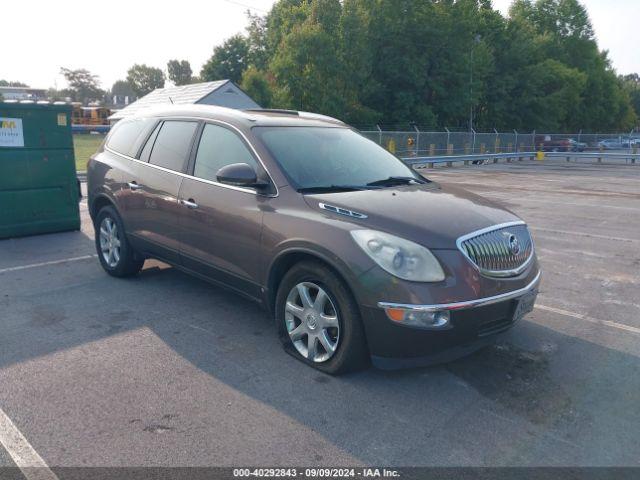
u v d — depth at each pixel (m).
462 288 3.35
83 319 4.66
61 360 3.88
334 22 39.06
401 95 42.78
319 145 4.60
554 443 3.05
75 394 3.42
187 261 4.80
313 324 3.78
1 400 3.33
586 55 64.56
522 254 3.83
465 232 3.52
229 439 2.99
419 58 43.25
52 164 7.77
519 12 66.12
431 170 23.84
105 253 5.98
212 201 4.43
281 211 3.90
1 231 7.46
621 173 23.59
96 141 30.16
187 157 4.84
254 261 4.11
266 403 3.37
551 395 3.58
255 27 57.62
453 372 3.86
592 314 5.13
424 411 3.34
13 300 5.11
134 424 3.11
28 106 7.43
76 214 8.13
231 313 4.87
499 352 4.21
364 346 3.55
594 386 3.72
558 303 5.44
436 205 3.85
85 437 2.98
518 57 52.53
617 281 6.25
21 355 3.95
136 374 3.70
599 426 3.24
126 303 5.08
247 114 4.77
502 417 3.30
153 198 5.05
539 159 34.41
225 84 34.56
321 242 3.57
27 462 2.76
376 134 25.42
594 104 64.38
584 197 13.98
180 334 4.38
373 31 41.78
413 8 42.16
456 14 43.97
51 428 3.05
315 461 2.83
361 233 3.46
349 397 3.47
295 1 46.84
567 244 8.17
